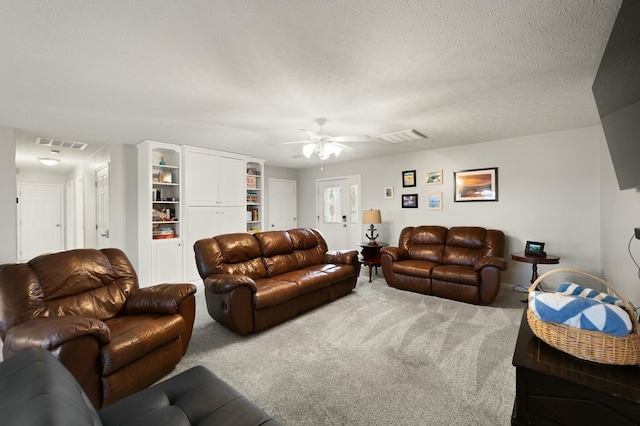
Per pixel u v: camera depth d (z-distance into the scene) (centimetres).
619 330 99
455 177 484
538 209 411
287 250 395
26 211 677
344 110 300
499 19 158
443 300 377
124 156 438
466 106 291
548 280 407
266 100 272
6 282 192
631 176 178
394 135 402
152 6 145
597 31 167
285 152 522
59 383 89
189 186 459
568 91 254
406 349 244
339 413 168
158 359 200
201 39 175
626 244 281
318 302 351
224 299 271
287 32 169
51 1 140
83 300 219
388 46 184
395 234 560
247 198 573
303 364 221
